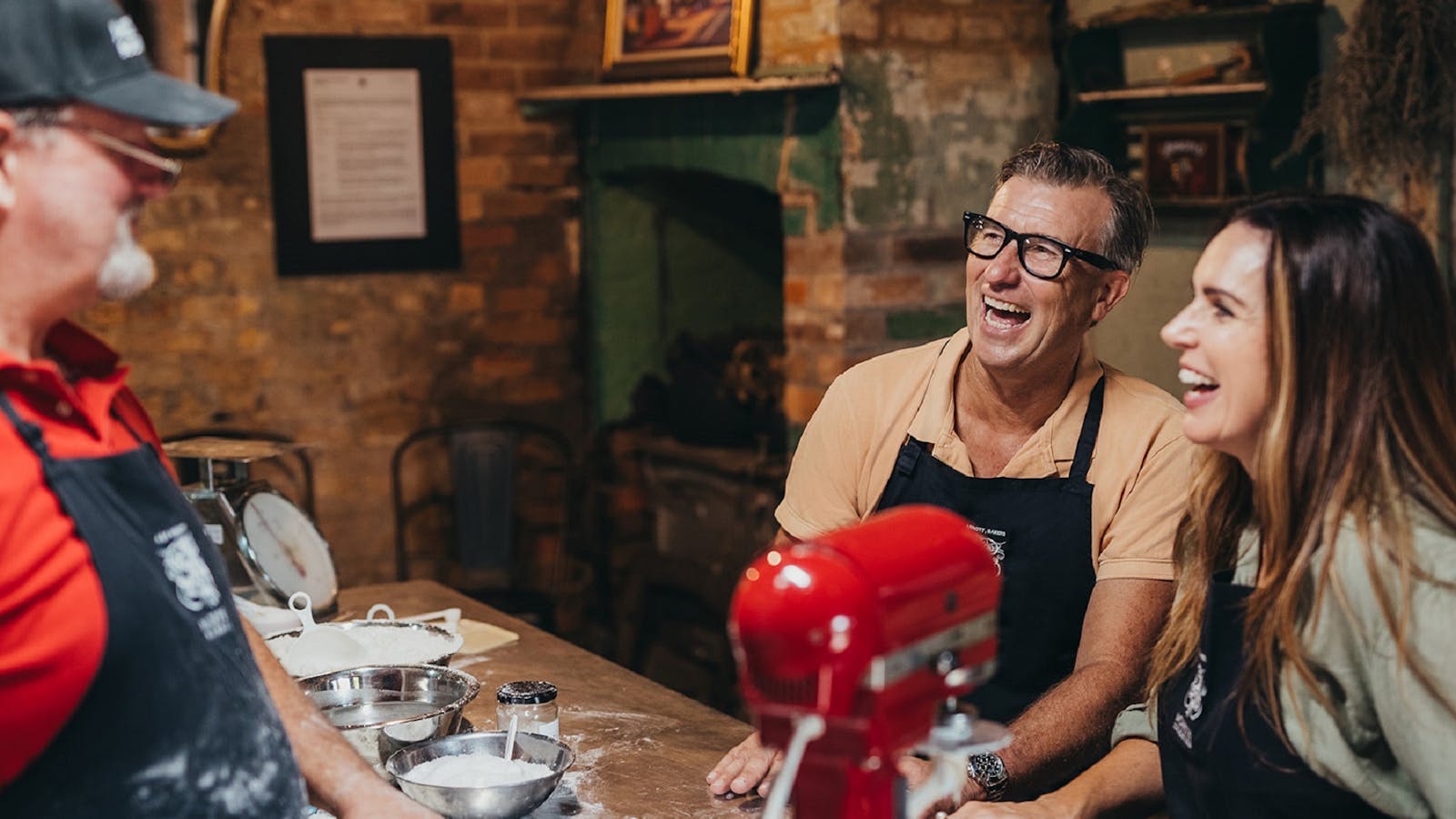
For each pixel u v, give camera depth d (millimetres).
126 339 4258
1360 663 1311
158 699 1270
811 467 2193
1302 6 3137
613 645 4758
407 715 1989
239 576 2594
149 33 4125
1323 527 1312
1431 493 1282
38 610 1200
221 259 4332
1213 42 3391
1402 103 2891
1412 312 1298
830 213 3627
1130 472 1994
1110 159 3697
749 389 4164
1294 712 1362
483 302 4676
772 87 3607
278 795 1372
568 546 4809
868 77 3574
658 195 4699
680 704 2207
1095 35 3646
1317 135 3191
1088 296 2010
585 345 4809
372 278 4531
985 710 2098
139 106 1244
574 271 4773
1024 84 3803
